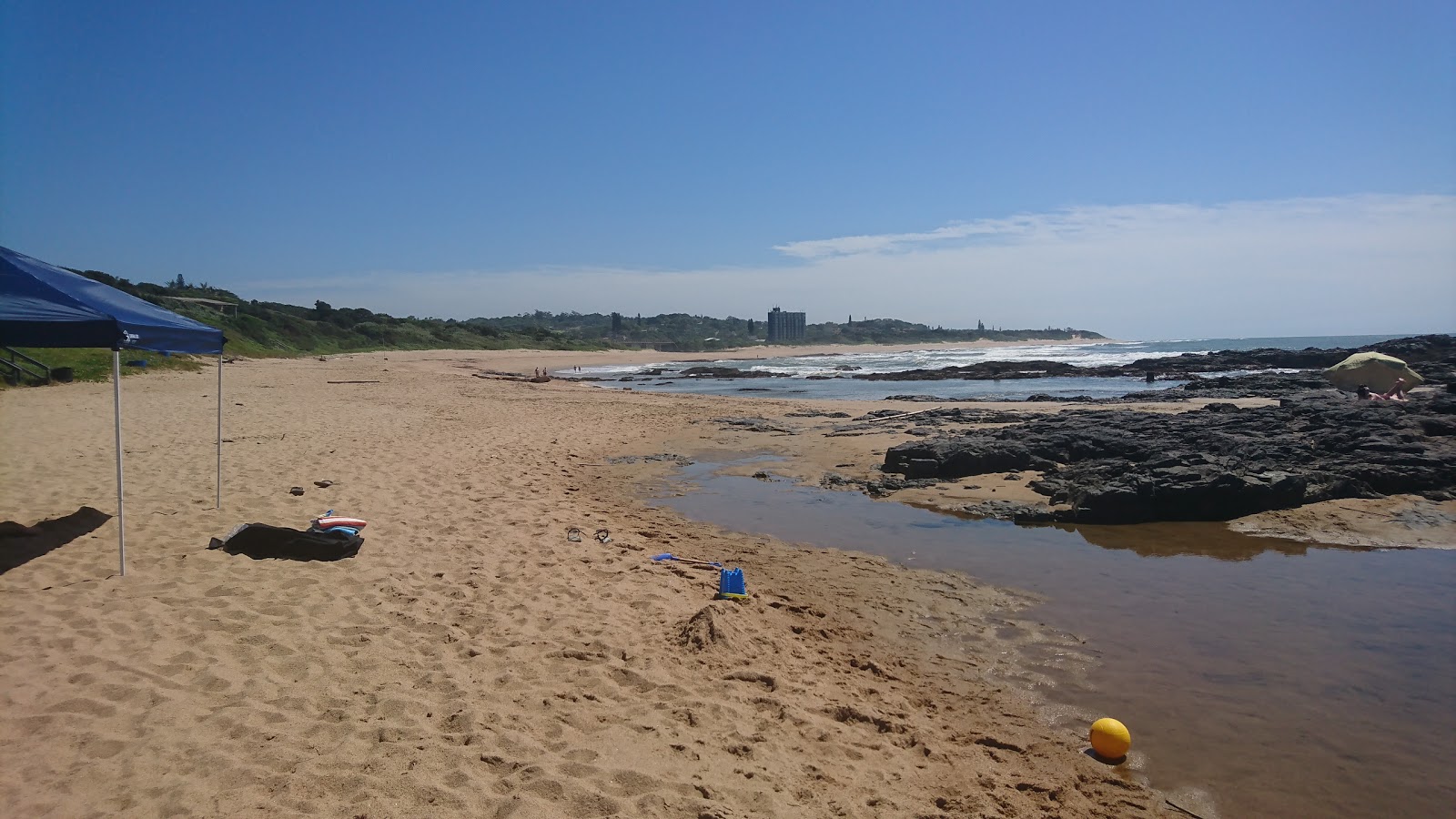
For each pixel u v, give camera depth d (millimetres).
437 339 77312
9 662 4820
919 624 7000
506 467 13367
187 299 53719
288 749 4066
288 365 40906
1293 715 5363
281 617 5844
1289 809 4344
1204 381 29719
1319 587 7980
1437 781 4602
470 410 22312
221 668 4934
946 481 13203
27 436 13102
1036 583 8141
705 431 19859
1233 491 10695
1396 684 5797
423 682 4980
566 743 4352
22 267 6781
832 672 5848
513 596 6688
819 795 4109
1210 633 6781
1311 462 12445
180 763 3865
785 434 19359
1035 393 33094
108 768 3789
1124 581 8219
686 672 5445
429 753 4117
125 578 6422
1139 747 4961
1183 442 14047
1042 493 12070
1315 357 42562
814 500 12211
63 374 22844
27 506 8500
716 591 7473
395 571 7152
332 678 4945
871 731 4992
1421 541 9508
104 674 4723
